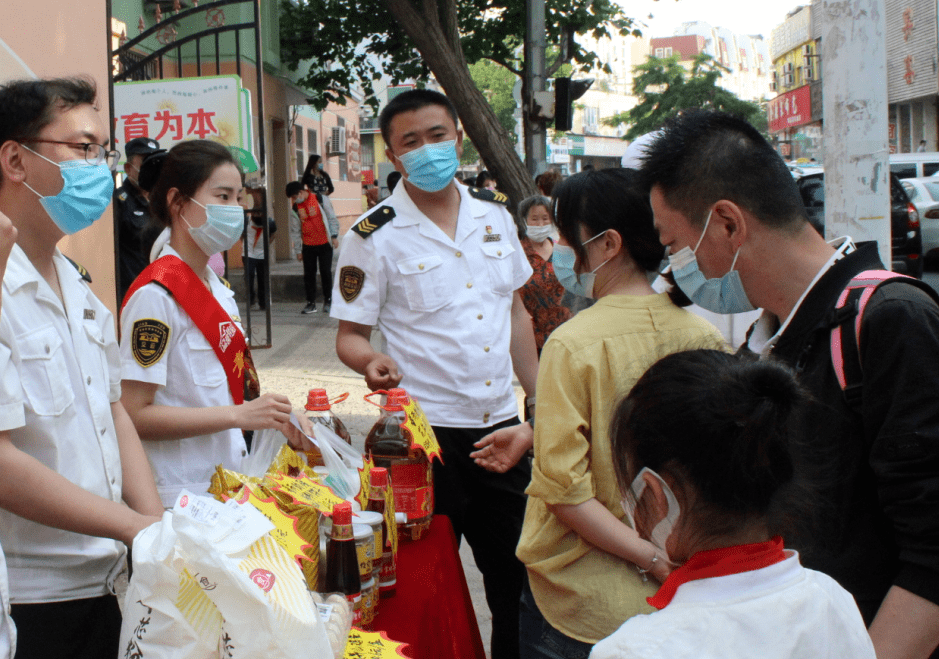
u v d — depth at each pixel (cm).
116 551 184
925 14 2994
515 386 696
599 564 176
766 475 104
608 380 173
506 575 281
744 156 154
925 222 1322
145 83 680
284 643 120
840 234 332
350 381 710
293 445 209
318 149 1994
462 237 286
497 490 277
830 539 142
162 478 223
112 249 417
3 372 151
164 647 124
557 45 1305
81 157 174
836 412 142
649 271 191
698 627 103
